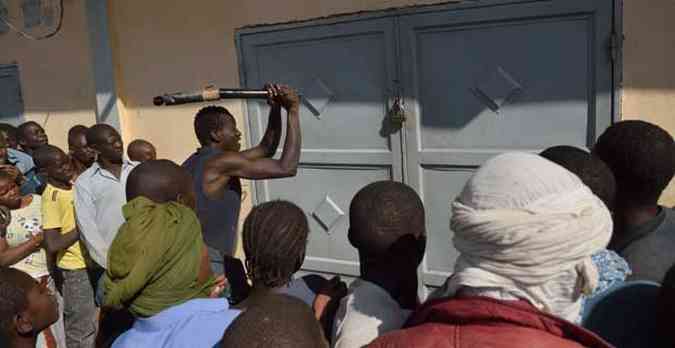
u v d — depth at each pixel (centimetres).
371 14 368
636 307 133
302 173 416
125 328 229
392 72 367
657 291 136
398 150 374
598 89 312
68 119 537
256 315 125
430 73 357
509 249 113
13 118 573
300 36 397
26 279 193
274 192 429
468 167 354
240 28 422
